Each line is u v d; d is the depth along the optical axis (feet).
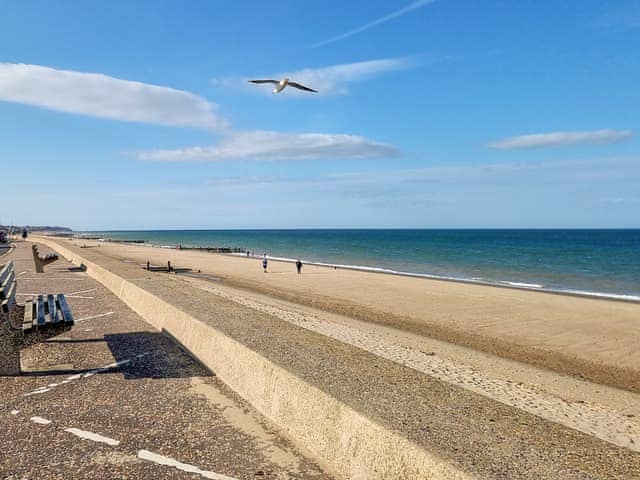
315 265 141.49
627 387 29.66
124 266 56.03
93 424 14.61
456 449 9.24
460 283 92.68
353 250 259.39
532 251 242.58
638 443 19.72
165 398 16.71
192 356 21.79
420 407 11.58
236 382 17.29
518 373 31.55
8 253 110.22
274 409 14.56
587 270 137.80
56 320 20.25
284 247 299.99
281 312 51.44
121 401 16.47
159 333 26.94
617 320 53.36
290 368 14.52
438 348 38.24
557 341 42.83
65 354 22.47
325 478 11.45
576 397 26.58
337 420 11.69
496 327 48.75
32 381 18.66
